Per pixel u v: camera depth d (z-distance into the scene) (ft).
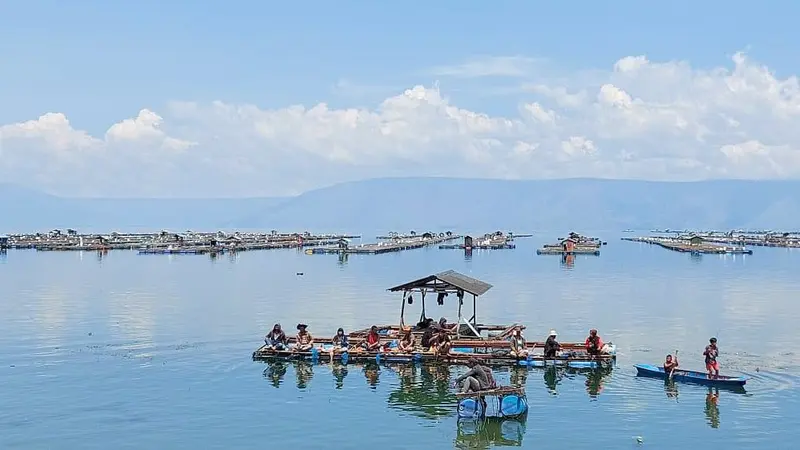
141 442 92.17
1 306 207.51
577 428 97.45
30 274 311.88
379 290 253.44
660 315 192.54
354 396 113.70
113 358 137.69
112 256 435.53
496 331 168.35
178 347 148.36
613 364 133.59
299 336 143.64
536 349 145.48
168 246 509.76
